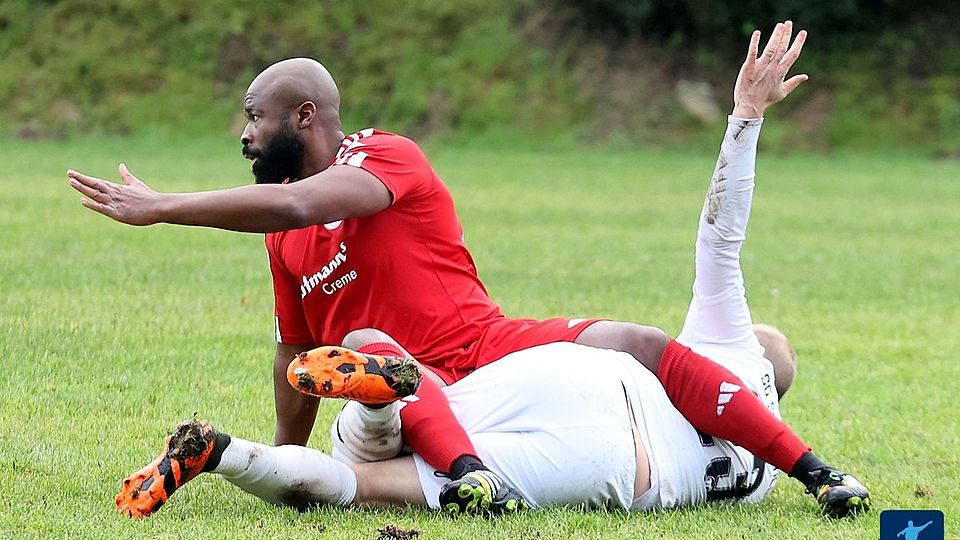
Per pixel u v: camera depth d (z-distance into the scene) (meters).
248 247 49.84
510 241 56.97
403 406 16.61
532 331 18.42
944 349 34.38
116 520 15.41
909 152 115.94
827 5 122.75
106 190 15.91
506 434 16.81
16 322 30.27
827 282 47.62
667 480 17.12
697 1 122.31
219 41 123.25
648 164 106.12
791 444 17.36
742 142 18.08
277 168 18.83
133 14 124.38
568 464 16.53
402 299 18.34
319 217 16.97
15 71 119.62
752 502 18.17
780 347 20.08
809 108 120.38
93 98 118.44
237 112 117.81
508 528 15.64
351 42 124.69
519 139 117.06
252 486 15.80
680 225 66.56
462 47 125.00
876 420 25.12
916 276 50.09
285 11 126.12
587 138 117.88
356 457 16.78
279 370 19.86
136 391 24.55
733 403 17.25
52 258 43.03
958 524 16.95
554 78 122.81
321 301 18.88
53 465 18.67
